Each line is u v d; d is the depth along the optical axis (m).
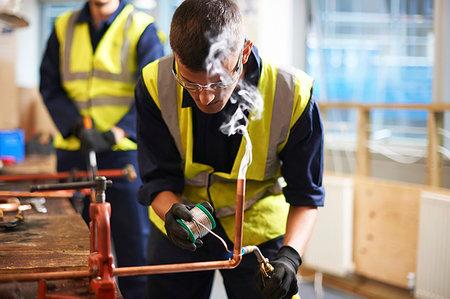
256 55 1.24
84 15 2.22
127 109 2.25
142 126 1.39
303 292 3.25
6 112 4.03
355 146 3.90
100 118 2.21
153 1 5.09
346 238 3.24
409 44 3.59
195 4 1.02
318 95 4.19
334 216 3.26
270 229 1.43
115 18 2.21
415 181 3.48
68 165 2.24
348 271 3.33
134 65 2.24
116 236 2.20
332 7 4.03
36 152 4.12
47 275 0.96
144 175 1.41
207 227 1.09
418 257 2.82
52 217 1.56
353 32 3.94
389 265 3.04
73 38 2.25
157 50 2.22
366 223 3.18
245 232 1.40
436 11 3.37
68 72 2.25
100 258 0.95
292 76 1.26
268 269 1.09
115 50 2.21
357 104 3.23
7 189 2.03
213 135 1.33
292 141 1.31
